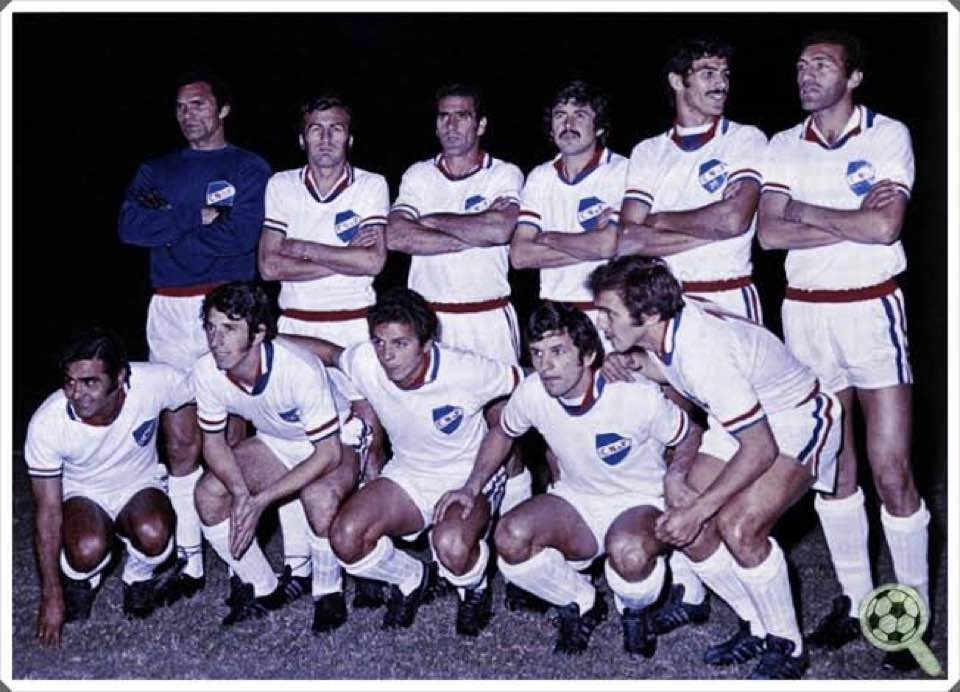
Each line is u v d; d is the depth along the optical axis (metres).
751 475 4.11
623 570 4.44
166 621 4.92
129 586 4.98
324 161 5.47
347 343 5.59
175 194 5.62
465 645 4.66
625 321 4.11
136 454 4.96
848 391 4.79
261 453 5.00
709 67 4.97
